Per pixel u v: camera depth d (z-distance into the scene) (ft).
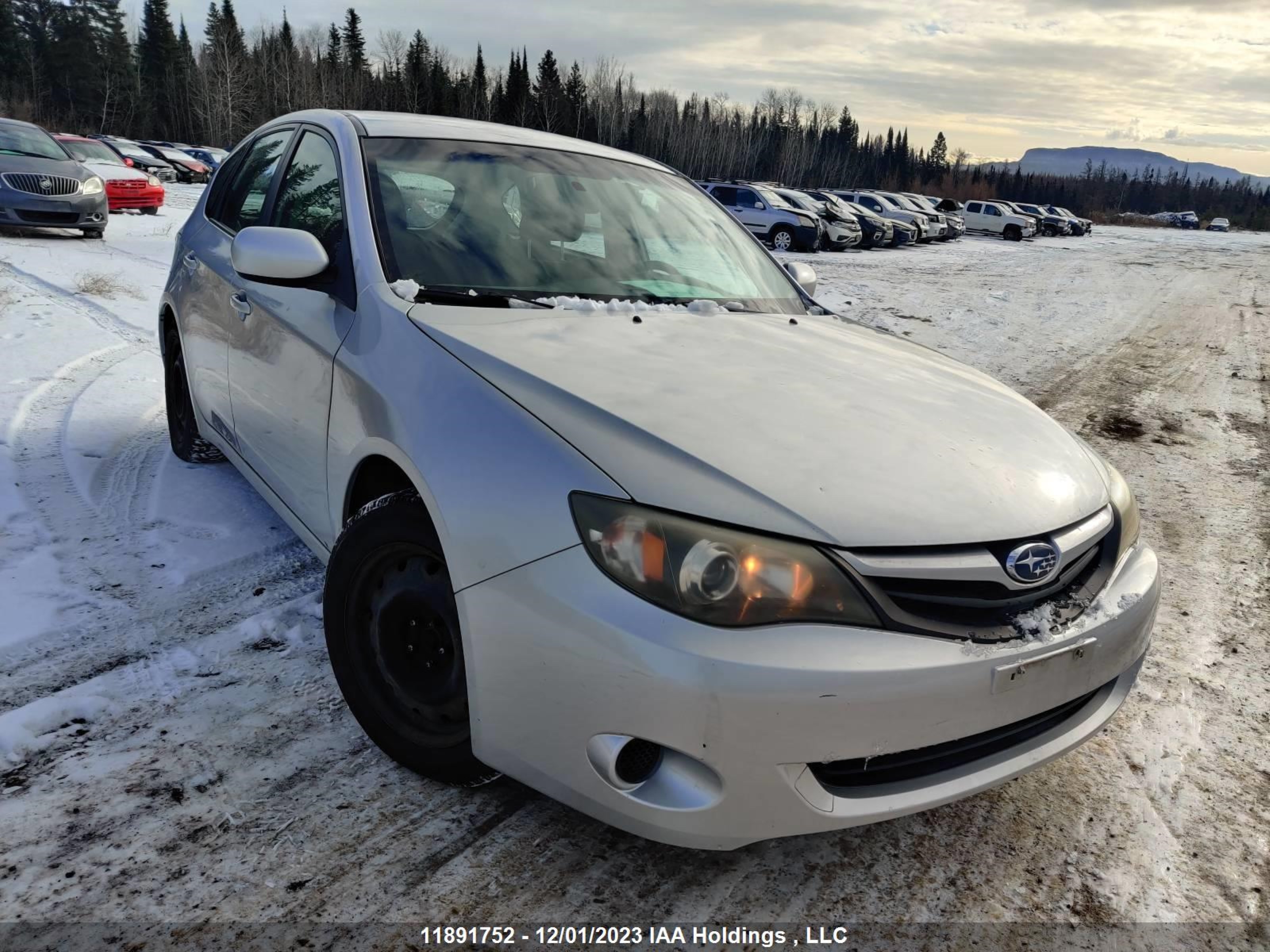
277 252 7.50
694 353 7.13
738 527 5.14
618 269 8.84
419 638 6.50
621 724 5.11
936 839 6.92
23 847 5.91
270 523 11.30
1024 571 5.73
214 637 8.66
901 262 68.64
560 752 5.40
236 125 227.20
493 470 5.66
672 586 5.02
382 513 6.52
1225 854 7.00
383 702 6.79
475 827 6.48
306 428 7.92
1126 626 6.36
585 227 9.10
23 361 17.49
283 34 264.72
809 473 5.59
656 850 6.43
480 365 6.28
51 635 8.33
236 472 12.95
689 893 6.08
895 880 6.43
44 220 35.65
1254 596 12.11
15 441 13.14
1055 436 7.40
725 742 4.99
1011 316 39.55
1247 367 31.14
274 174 10.43
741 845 5.30
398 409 6.44
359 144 8.75
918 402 7.05
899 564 5.32
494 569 5.50
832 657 5.04
